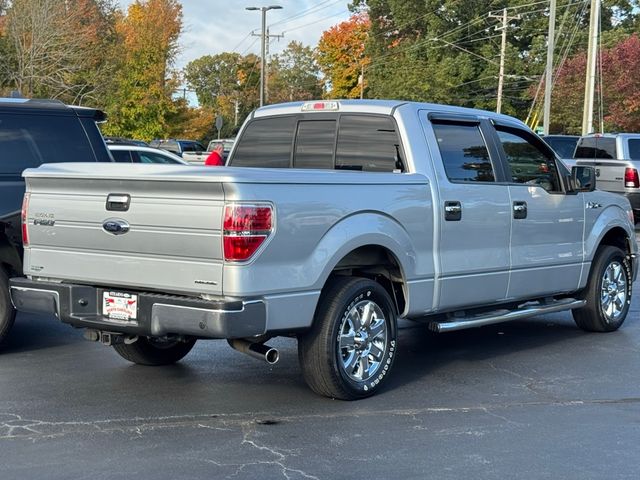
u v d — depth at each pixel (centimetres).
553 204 799
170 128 4062
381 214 627
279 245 553
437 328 690
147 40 3819
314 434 547
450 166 701
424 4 6097
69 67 3111
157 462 493
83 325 601
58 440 529
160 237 559
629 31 5872
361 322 622
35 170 629
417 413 597
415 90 5850
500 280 743
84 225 598
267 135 778
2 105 768
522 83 6003
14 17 3056
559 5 5938
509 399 638
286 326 566
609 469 492
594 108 4100
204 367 724
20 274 751
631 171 1845
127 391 645
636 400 639
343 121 723
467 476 478
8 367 717
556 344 840
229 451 512
